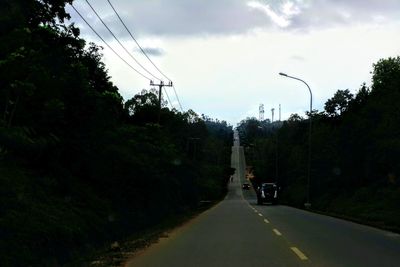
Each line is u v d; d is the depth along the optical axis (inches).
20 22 557.3
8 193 509.4
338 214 1318.9
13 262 404.8
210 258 499.8
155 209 1173.1
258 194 2487.7
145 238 706.2
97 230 667.4
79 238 572.7
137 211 980.6
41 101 626.8
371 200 1445.6
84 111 781.3
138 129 1237.1
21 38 534.9
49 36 768.3
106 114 879.1
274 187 2447.1
